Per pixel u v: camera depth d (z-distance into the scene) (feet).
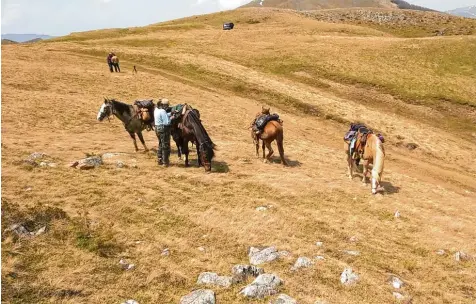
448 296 26.16
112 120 76.48
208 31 246.88
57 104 81.20
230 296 23.49
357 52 167.43
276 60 163.43
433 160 88.48
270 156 59.06
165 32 247.70
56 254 26.58
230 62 161.07
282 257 29.14
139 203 37.17
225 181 46.37
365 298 24.57
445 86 131.03
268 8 371.76
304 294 24.29
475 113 115.85
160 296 23.32
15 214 29.63
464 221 42.29
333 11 374.84
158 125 48.67
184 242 30.50
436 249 33.94
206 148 48.26
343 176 55.16
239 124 89.10
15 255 25.58
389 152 90.43
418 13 353.92
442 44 166.50
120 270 25.84
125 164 49.19
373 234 35.91
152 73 135.95
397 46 170.81
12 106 74.95
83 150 54.75
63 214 31.81
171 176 46.57
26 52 145.38
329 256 30.37
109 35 249.96
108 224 32.12
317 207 41.29
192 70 145.69
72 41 215.10
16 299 21.25
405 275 28.76
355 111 113.80
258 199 41.42
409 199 48.93
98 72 123.03
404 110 120.26
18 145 53.01
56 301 21.66
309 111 113.19
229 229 33.37
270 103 117.80
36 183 39.06
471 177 78.74
